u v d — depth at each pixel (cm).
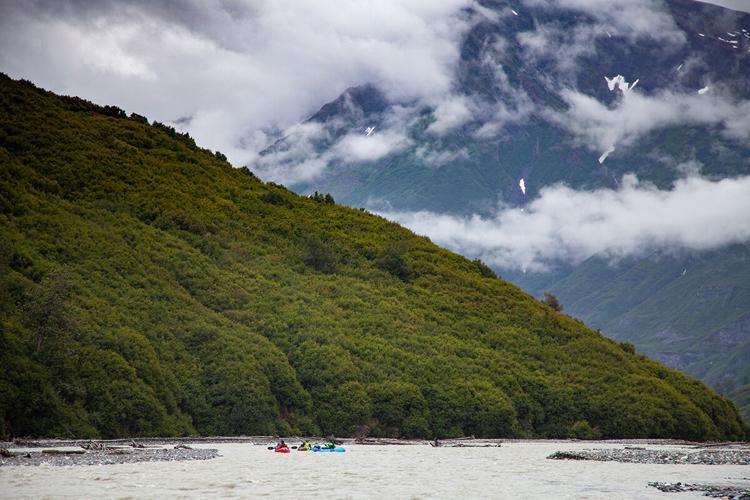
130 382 11506
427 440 13662
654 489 6294
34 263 12781
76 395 10750
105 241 15012
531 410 15388
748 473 7750
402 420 13950
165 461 7900
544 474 7519
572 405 15775
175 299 14362
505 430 14762
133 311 13338
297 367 14250
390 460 9000
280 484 6334
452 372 15338
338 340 15062
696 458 9550
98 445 9019
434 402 14525
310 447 10344
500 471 7794
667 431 15975
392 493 5947
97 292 13288
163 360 12669
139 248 15675
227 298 15450
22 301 11388
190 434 11919
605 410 15900
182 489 5869
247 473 7044
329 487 6222
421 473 7469
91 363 11250
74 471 6681
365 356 14988
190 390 12531
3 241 12744
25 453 8025
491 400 14812
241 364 13175
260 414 12694
